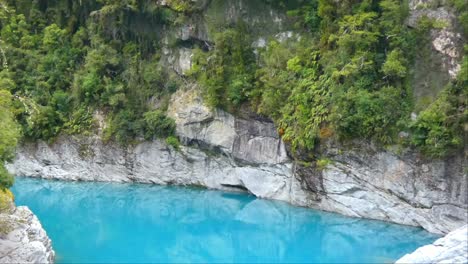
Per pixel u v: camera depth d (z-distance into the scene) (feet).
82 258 75.97
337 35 87.86
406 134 79.36
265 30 104.58
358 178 84.28
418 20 82.17
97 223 93.30
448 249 58.70
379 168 82.02
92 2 124.47
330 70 86.79
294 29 100.89
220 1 108.37
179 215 96.84
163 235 87.30
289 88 92.73
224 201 102.42
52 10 131.34
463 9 79.15
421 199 78.33
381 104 80.53
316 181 89.15
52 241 83.30
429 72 80.89
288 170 95.04
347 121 82.38
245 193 105.29
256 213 94.32
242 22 105.81
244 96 100.68
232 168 105.70
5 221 67.31
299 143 89.30
